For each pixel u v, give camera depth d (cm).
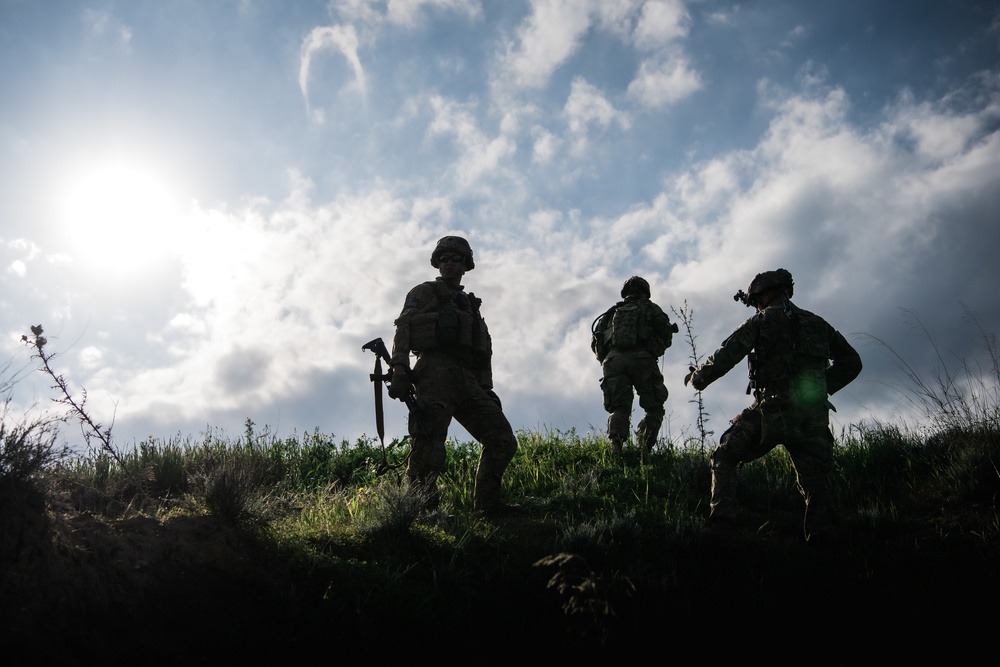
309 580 455
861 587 510
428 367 650
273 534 498
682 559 566
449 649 432
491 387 682
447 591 489
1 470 355
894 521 620
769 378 606
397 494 572
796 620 475
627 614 475
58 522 393
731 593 513
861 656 432
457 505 699
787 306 617
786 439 600
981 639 438
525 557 552
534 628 463
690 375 630
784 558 557
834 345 629
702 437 855
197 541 443
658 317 934
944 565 531
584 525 584
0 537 344
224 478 510
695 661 434
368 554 520
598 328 970
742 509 679
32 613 333
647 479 770
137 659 347
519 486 792
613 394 909
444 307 658
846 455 784
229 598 415
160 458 766
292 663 387
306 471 881
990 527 577
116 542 407
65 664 320
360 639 420
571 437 967
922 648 434
